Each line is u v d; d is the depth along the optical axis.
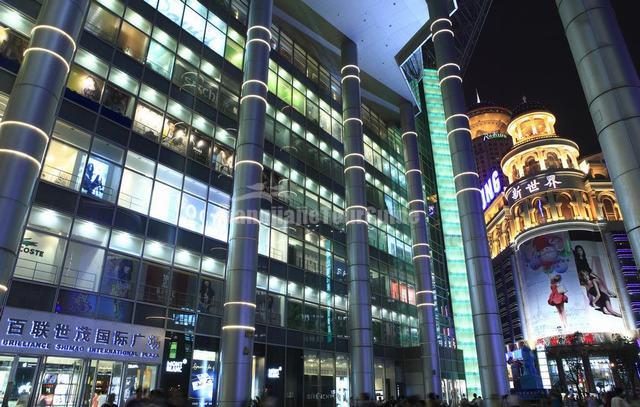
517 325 132.75
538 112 154.88
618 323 111.94
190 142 28.33
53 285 19.62
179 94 28.62
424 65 68.44
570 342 113.44
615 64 14.01
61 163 21.33
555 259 122.56
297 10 40.62
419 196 48.38
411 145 50.69
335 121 45.00
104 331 20.86
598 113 13.96
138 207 24.20
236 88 33.19
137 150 25.00
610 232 121.56
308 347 32.31
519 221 135.75
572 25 15.45
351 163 37.66
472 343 52.81
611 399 14.73
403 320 44.94
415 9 40.84
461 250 57.53
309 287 34.31
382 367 39.88
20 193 16.34
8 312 17.89
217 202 28.81
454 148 33.41
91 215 21.88
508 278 140.50
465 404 17.14
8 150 16.53
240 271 24.86
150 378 22.36
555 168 132.50
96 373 20.23
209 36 32.41
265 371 28.58
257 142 27.95
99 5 25.42
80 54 23.61
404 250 49.72
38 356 18.45
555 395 15.34
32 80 17.75
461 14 56.84
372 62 47.16
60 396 18.80
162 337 23.27
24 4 21.97
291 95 39.84
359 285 33.91
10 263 15.70
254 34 30.77
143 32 27.55
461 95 34.91
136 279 23.02
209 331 25.83
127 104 25.25
